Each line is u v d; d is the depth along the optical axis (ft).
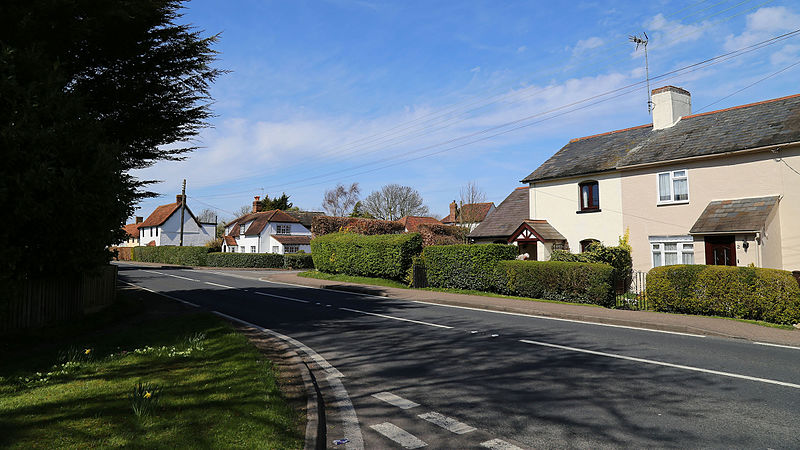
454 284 62.23
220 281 80.79
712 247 55.57
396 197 222.69
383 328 34.88
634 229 66.33
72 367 21.07
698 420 16.10
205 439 13.21
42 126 25.62
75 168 27.45
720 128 62.54
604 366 23.39
